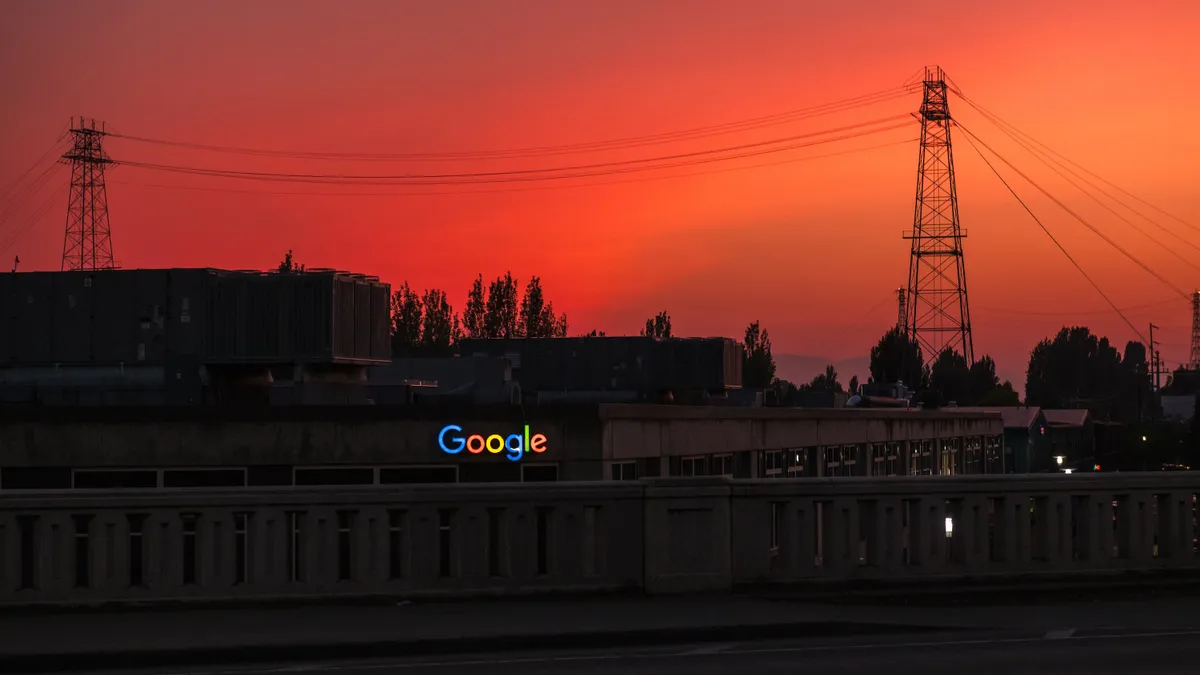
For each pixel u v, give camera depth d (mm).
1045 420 111312
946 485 14898
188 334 29000
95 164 89750
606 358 50875
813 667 11039
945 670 10922
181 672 11039
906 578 14711
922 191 99875
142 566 13297
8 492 13094
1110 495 15398
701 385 50312
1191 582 15297
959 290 99438
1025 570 15047
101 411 24719
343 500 13633
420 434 25391
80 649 11398
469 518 13883
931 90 99188
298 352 28547
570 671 10883
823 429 44500
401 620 12781
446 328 119250
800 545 14508
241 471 24891
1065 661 11297
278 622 12664
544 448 25594
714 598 14125
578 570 14047
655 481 14281
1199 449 116125
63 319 29484
